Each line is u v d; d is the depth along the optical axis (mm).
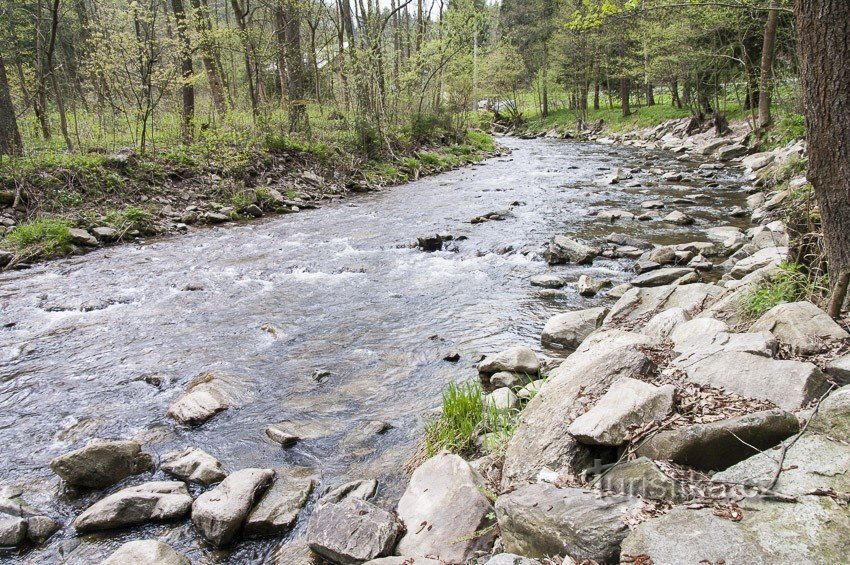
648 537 2676
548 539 2975
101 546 4000
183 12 21016
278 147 20812
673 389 3770
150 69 17328
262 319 8562
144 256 12422
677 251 10148
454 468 4086
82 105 22562
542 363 6344
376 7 26531
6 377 6844
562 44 48250
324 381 6488
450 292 9516
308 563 3648
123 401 6191
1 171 14031
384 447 5121
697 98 31172
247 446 5242
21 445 5383
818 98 4574
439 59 29094
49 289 10211
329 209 17797
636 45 39625
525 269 10555
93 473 4656
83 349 7629
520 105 62656
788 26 22203
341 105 26875
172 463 4891
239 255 12383
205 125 20828
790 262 6000
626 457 3449
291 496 4391
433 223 14852
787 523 2555
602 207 15422
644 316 7020
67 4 22766
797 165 14102
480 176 23938
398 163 25016
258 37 25812
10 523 4113
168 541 4020
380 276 10602
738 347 4230
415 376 6527
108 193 15242
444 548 3453
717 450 3186
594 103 53938
